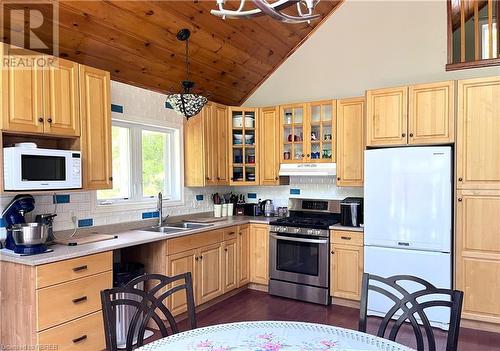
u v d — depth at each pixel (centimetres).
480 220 317
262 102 498
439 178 324
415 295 168
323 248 388
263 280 432
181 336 156
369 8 426
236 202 493
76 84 275
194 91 437
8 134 254
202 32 356
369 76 426
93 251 258
